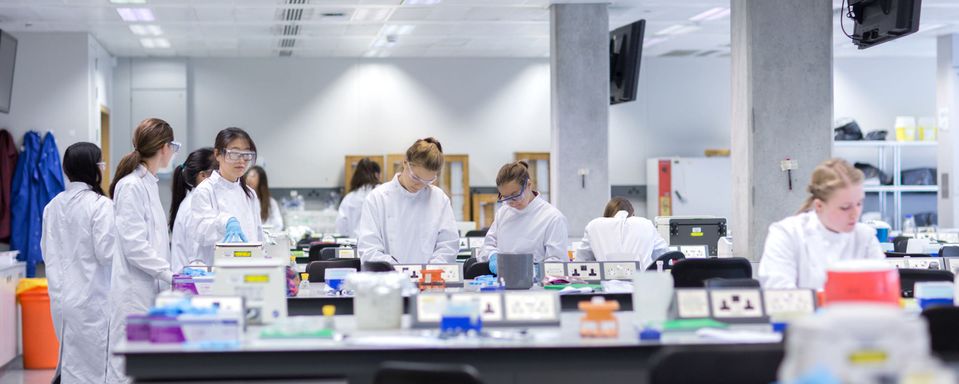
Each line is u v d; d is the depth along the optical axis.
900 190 13.27
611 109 14.48
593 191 10.37
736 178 7.51
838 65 14.64
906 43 13.24
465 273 5.38
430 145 5.05
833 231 3.68
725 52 14.01
